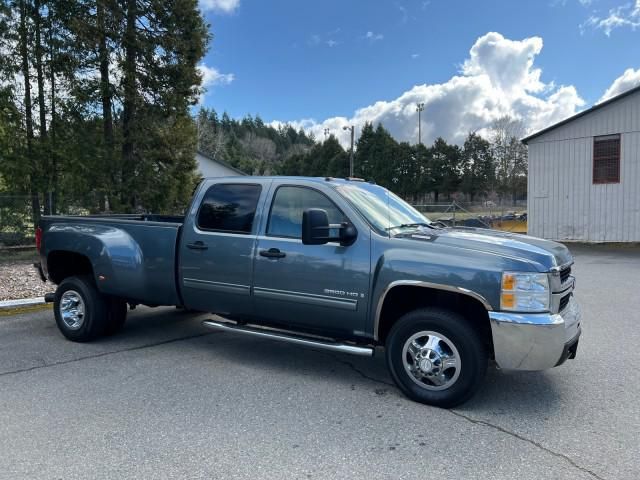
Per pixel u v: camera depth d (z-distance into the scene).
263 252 4.57
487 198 58.00
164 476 2.85
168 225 5.20
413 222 4.85
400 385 4.04
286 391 4.21
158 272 5.24
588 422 3.58
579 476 2.86
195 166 17.67
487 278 3.64
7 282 9.38
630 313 7.09
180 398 4.03
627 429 3.46
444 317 3.81
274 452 3.14
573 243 17.91
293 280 4.42
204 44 16.45
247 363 4.98
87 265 6.06
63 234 5.77
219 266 4.84
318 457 3.08
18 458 3.05
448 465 2.99
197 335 6.05
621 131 16.86
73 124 14.70
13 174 13.66
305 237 3.96
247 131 125.50
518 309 3.58
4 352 5.29
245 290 4.70
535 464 3.00
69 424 3.53
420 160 59.06
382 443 3.27
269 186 4.76
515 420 3.62
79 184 14.62
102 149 14.73
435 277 3.78
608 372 4.63
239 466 2.97
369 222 4.24
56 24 14.15
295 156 80.25
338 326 4.29
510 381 4.43
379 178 59.78
